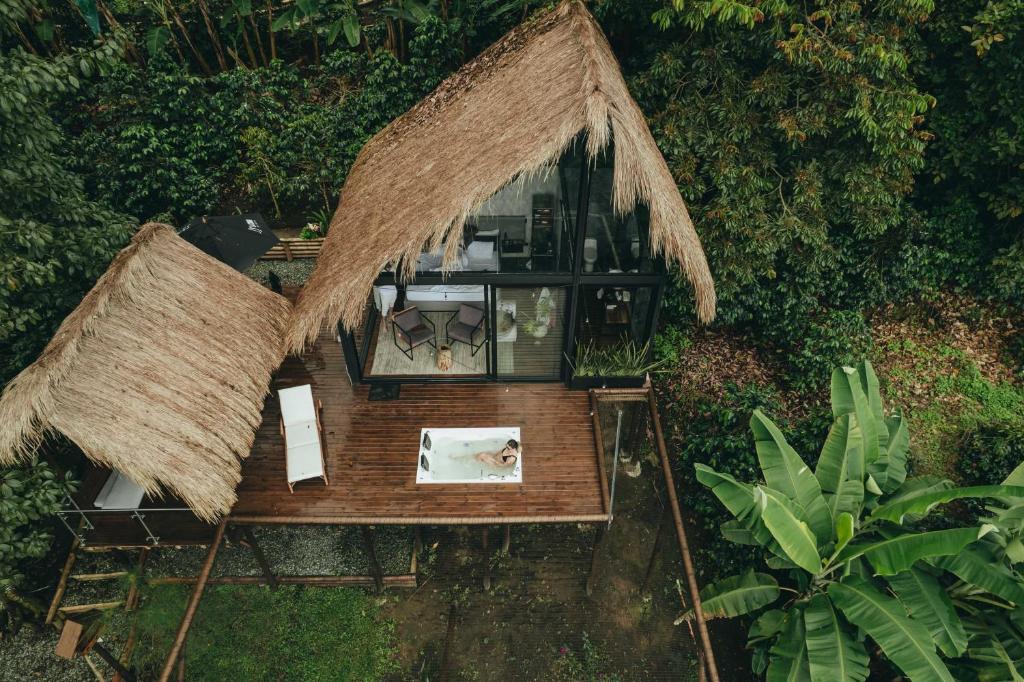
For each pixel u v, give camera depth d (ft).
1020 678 22.90
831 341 41.55
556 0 46.47
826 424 35.94
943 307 48.01
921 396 42.75
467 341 37.50
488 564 33.86
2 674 31.40
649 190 27.27
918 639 21.30
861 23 35.22
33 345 36.45
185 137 56.03
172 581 34.27
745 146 39.86
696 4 33.37
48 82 30.42
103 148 53.16
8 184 31.65
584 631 32.94
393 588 34.68
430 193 30.22
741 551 33.65
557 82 29.45
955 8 38.58
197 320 31.42
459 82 41.37
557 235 31.27
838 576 26.84
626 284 33.06
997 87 38.91
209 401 28.96
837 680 22.39
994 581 22.15
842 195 40.06
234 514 30.42
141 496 31.45
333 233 38.17
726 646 32.45
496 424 35.09
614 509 38.73
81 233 35.42
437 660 31.71
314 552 36.22
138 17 61.67
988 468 37.24
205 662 31.60
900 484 28.37
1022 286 43.86
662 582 35.09
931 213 47.06
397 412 35.88
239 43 67.00
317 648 32.09
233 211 59.93
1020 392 42.68
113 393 26.14
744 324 48.91
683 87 39.93
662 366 45.83
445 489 31.65
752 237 39.68
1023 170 42.11
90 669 31.63
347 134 57.98
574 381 36.47
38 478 27.68
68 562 34.65
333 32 59.21
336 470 32.65
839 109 37.11
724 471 36.01
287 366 38.96
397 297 36.73
